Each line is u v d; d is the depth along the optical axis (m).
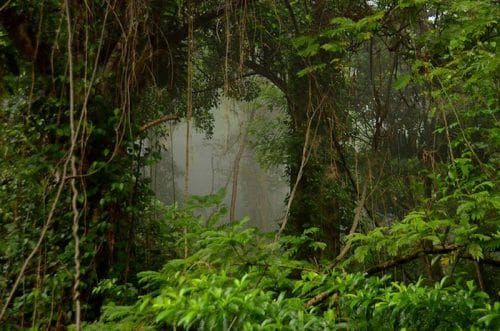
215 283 2.22
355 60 7.91
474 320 2.00
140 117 5.18
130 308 2.64
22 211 4.42
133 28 4.61
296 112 8.12
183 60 6.95
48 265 4.24
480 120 5.34
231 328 1.87
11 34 4.50
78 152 4.38
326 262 3.05
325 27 4.93
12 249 4.18
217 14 6.07
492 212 2.84
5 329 3.93
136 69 4.73
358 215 3.66
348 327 2.11
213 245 2.62
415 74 3.77
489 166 3.38
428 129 7.14
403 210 5.17
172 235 5.65
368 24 3.72
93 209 4.46
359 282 2.37
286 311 1.90
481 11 3.85
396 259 3.04
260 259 2.71
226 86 4.33
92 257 4.34
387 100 4.79
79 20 4.40
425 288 2.12
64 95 4.48
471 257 2.87
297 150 7.85
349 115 6.38
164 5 5.85
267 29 7.15
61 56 4.59
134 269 4.89
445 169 4.16
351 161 6.38
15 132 4.48
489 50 3.98
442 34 3.83
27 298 3.97
